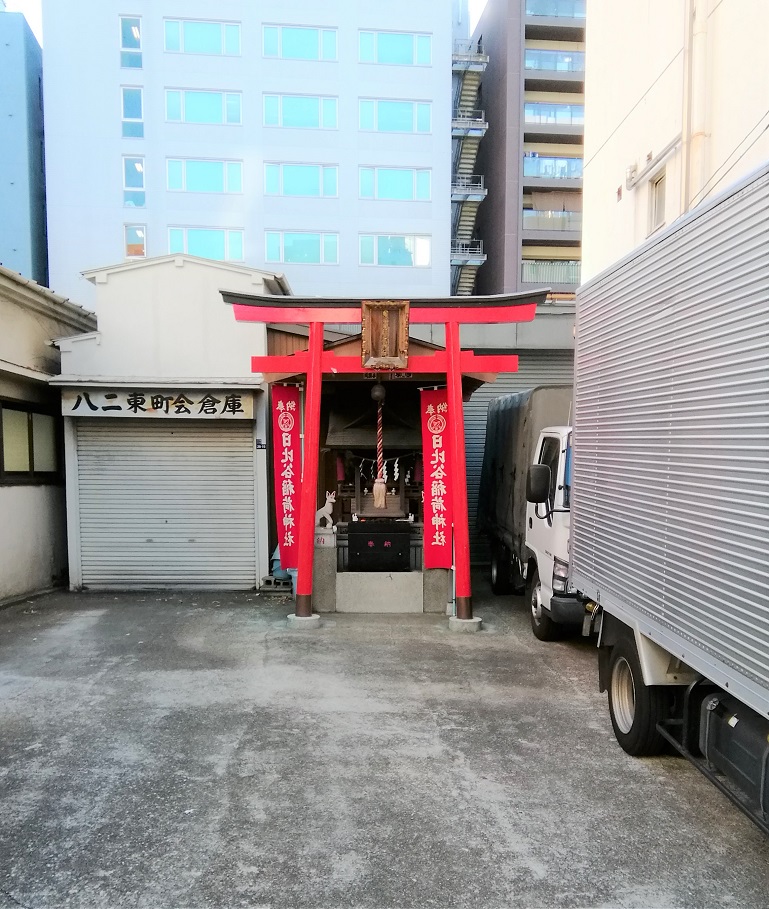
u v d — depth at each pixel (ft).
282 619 26.04
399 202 91.25
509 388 38.73
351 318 24.73
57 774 13.19
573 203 106.93
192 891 9.59
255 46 87.76
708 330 10.11
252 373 30.99
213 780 12.93
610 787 12.71
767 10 20.20
